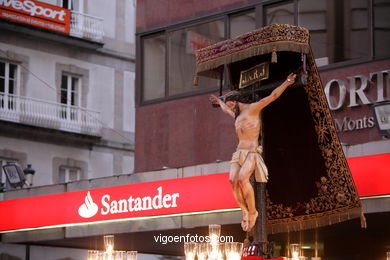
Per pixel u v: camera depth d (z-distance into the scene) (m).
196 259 15.17
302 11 24.42
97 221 25.27
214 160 26.09
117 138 43.88
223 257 14.53
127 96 44.62
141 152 27.89
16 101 40.06
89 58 43.12
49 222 26.56
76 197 26.00
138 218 24.33
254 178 15.84
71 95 42.47
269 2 25.16
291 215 16.95
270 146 16.86
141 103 28.12
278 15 24.98
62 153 41.69
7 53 40.06
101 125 43.12
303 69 15.34
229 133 25.88
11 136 39.91
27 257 33.47
